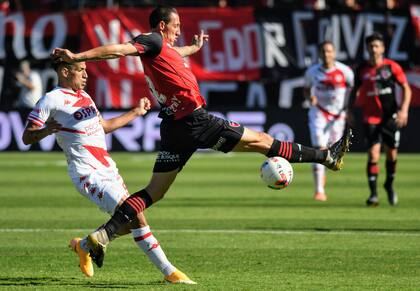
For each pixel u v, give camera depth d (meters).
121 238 36.00
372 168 47.22
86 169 26.52
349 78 51.62
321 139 51.59
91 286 25.83
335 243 34.22
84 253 25.73
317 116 51.78
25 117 84.94
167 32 27.09
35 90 86.75
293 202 49.12
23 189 54.78
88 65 84.81
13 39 86.62
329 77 51.31
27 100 86.69
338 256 31.30
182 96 26.56
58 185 57.22
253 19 85.75
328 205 47.66
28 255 31.61
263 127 83.56
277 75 85.88
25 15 86.62
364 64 48.84
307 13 85.38
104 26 85.19
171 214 43.47
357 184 59.59
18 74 86.62
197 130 26.81
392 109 47.72
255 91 86.25
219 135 27.22
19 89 86.81
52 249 32.88
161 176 26.94
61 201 48.75
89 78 84.81
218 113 84.12
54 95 26.39
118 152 84.69
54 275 27.88
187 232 37.34
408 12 84.88
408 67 84.88
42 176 63.09
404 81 48.06
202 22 85.75
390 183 48.00
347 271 28.42
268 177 27.67
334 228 38.47
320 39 85.19
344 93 51.69
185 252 32.28
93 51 24.75
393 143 47.62
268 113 83.50
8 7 93.12
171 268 26.30
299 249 32.84
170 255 31.66
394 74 48.03
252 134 27.66
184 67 26.77
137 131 84.69
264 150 27.97
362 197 51.94
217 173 66.38
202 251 32.47
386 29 84.88
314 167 50.72
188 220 41.25
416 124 82.06
